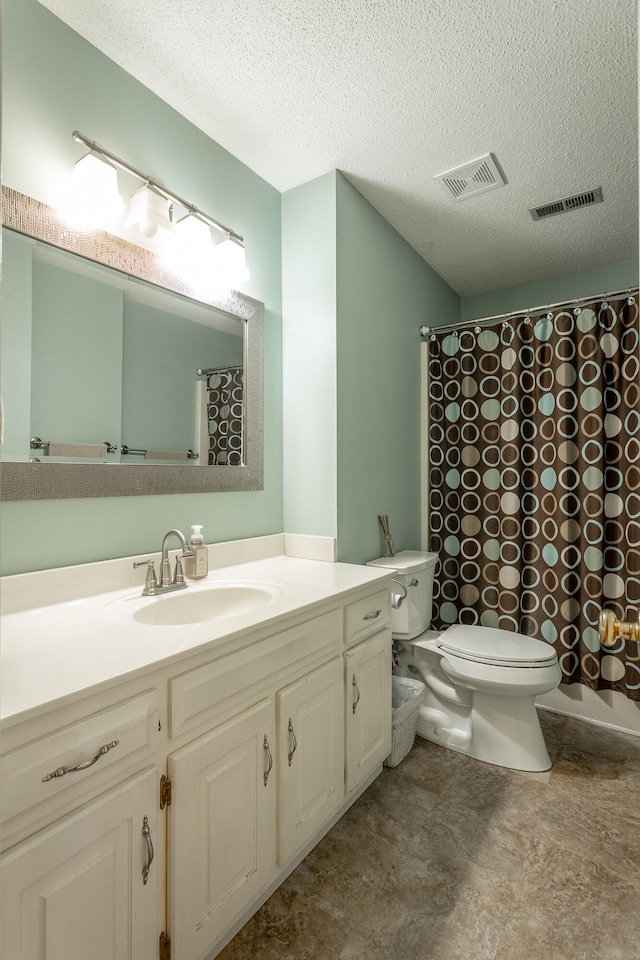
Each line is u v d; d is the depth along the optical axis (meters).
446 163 1.97
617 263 2.84
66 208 1.34
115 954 0.86
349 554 2.05
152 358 1.58
